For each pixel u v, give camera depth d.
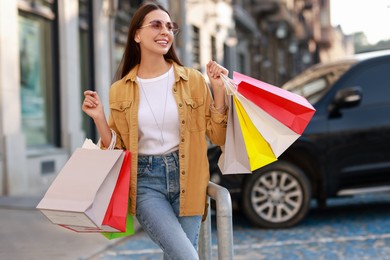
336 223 7.66
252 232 7.23
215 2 24.19
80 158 2.77
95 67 14.17
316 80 8.16
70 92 12.69
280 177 7.35
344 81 7.76
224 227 2.70
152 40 3.00
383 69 7.79
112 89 3.06
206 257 3.13
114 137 2.98
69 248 6.35
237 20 27.72
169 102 2.98
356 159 7.54
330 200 9.88
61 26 12.57
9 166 10.29
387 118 7.56
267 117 2.82
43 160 11.56
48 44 12.39
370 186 7.58
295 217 7.38
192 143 2.99
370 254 5.95
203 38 22.95
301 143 7.41
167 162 2.96
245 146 2.85
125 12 16.06
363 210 8.61
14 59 10.59
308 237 6.83
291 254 6.05
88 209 2.63
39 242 6.62
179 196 2.99
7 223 7.64
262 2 32.72
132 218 2.98
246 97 2.82
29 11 11.59
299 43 48.91
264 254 6.07
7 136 10.28
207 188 2.98
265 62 33.34
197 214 2.96
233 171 2.94
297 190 7.36
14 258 5.88
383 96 7.67
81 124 13.97
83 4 13.91
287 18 36.56
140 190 2.95
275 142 2.82
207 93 3.04
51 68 12.41
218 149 7.29
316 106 7.63
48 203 2.66
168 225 2.82
